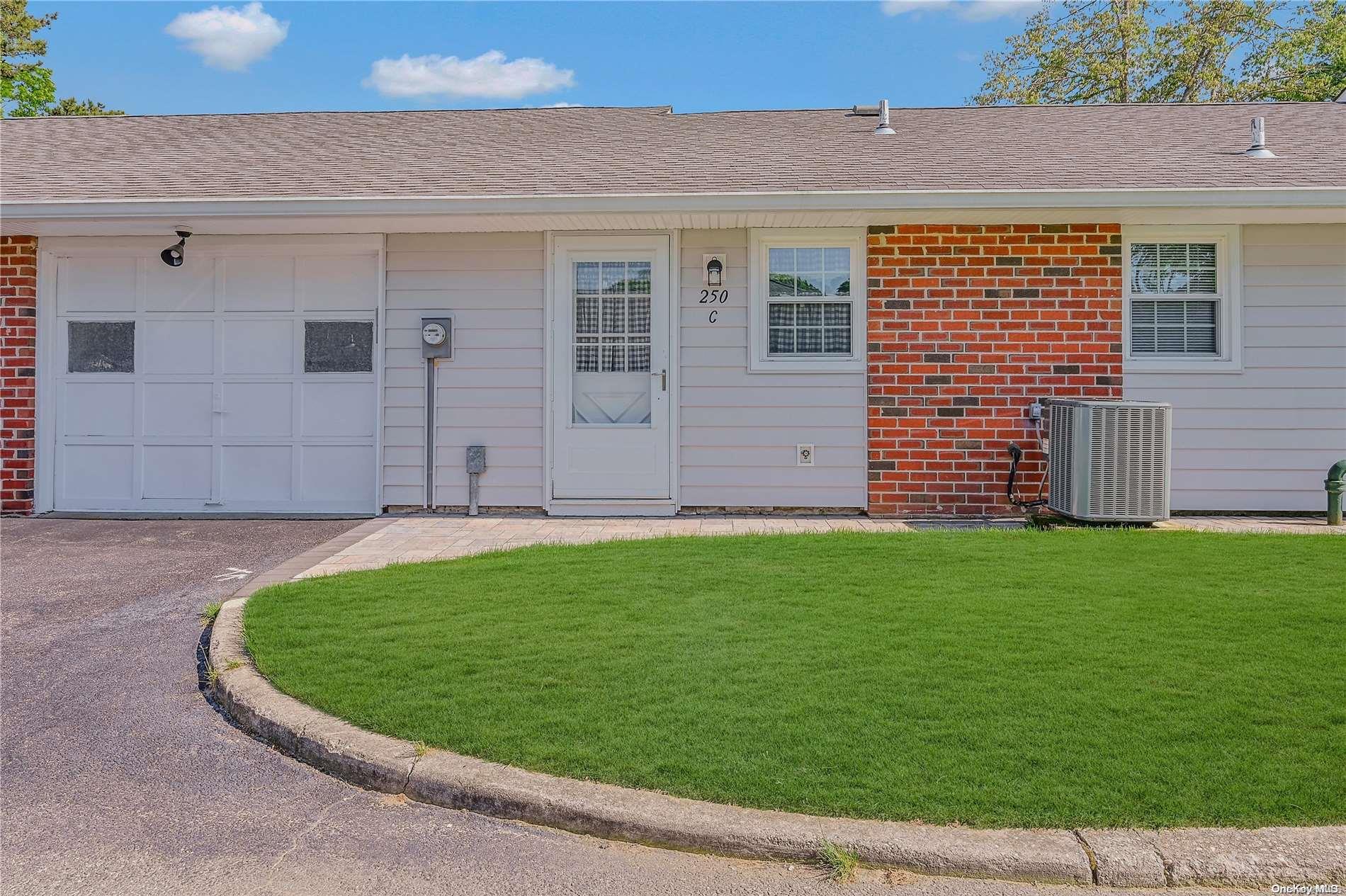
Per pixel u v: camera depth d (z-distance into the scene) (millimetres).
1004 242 8609
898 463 8695
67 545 7609
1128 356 8672
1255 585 5613
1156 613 5004
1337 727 3496
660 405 8859
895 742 3416
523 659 4383
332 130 10836
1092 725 3537
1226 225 8570
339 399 9164
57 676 4578
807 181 8461
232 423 9242
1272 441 8586
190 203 8211
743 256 8812
